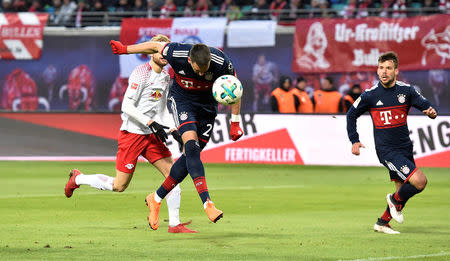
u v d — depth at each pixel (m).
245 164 66.06
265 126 64.94
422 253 21.55
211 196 40.72
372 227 27.92
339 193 42.78
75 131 68.38
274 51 68.44
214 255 21.16
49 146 68.81
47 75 72.38
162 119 27.42
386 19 65.38
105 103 71.56
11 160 69.19
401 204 25.69
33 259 20.33
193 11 77.38
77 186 28.75
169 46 24.39
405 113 26.02
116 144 67.62
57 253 21.36
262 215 32.12
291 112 65.56
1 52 72.56
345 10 70.06
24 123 69.31
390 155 26.06
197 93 24.89
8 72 72.88
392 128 26.11
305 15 73.62
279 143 64.44
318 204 36.91
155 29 70.19
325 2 74.50
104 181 27.78
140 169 60.72
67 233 25.81
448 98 64.31
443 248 22.59
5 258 20.45
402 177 25.58
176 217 26.30
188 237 24.98
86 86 71.69
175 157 64.44
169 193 26.22
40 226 27.78
